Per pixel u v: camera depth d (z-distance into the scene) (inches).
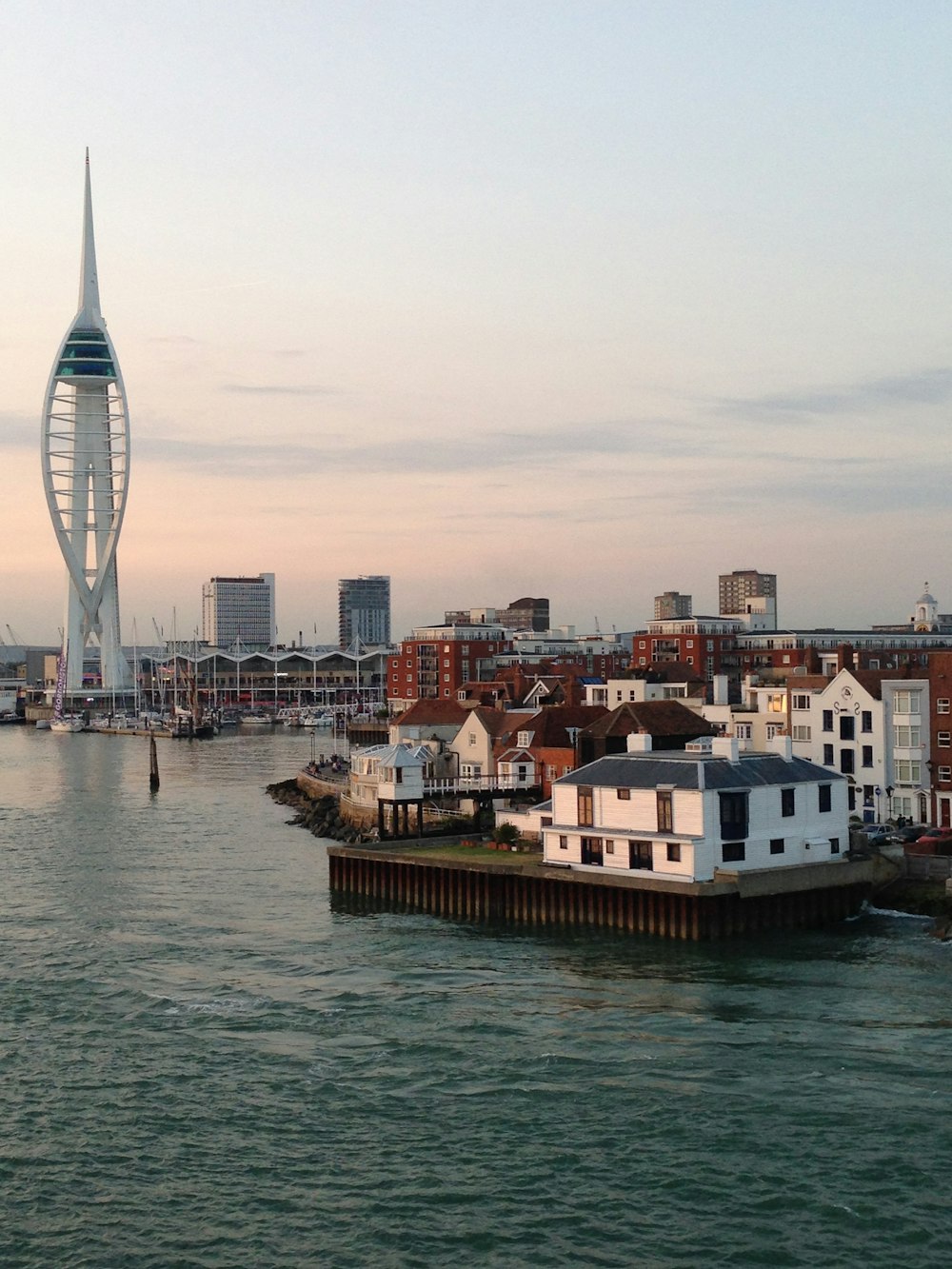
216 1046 2957.7
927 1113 2508.6
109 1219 2202.3
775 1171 2299.5
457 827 5226.4
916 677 5546.3
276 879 5044.3
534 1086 2682.1
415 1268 2042.3
